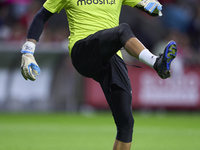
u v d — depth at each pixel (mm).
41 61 44438
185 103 44906
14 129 31547
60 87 44500
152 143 24922
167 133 29812
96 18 15859
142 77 44906
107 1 16031
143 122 36906
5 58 44500
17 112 44312
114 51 14773
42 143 24625
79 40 15641
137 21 56594
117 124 15758
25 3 54875
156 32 56438
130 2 16734
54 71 44469
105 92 15688
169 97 44812
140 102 44906
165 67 13336
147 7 16250
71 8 16109
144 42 56031
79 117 40844
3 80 44625
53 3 16031
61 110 44625
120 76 15617
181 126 34094
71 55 15883
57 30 53344
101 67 15109
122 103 15469
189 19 58000
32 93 44531
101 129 32031
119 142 15680
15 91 44562
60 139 26469
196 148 23078
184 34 56469
